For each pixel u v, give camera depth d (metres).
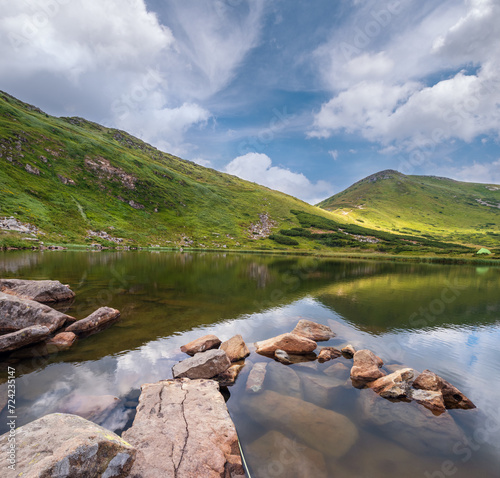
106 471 4.96
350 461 6.68
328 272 53.97
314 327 16.70
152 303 21.83
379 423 8.23
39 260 45.94
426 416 8.66
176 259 66.75
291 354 13.62
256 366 11.84
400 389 9.75
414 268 71.44
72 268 38.22
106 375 10.37
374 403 9.26
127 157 190.12
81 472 4.62
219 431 7.06
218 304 23.03
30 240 74.56
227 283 34.31
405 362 13.28
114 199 144.00
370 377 10.97
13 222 81.38
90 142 174.38
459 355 14.35
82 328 15.05
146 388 8.96
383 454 6.96
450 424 8.32
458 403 9.56
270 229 189.12
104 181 151.88
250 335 16.33
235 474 6.03
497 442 7.62
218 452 6.29
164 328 16.23
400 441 7.49
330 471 6.32
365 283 39.81
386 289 34.84
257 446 7.05
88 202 127.69
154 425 6.96
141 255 73.00
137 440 6.31
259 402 9.15
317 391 10.01
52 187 120.69
